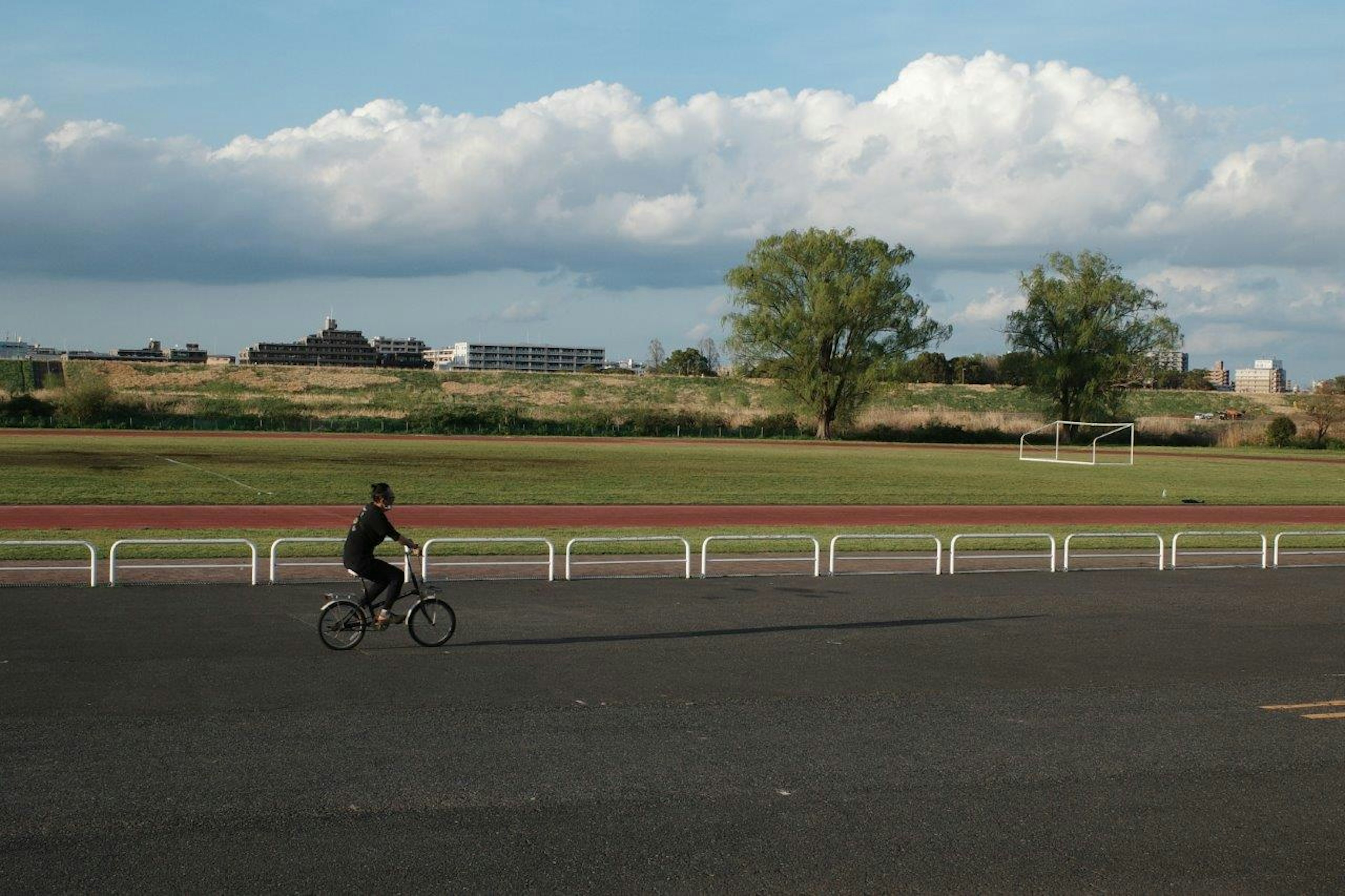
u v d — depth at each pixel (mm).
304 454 60156
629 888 7672
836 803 9469
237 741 10898
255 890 7520
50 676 13453
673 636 16688
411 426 90812
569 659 14992
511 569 23859
